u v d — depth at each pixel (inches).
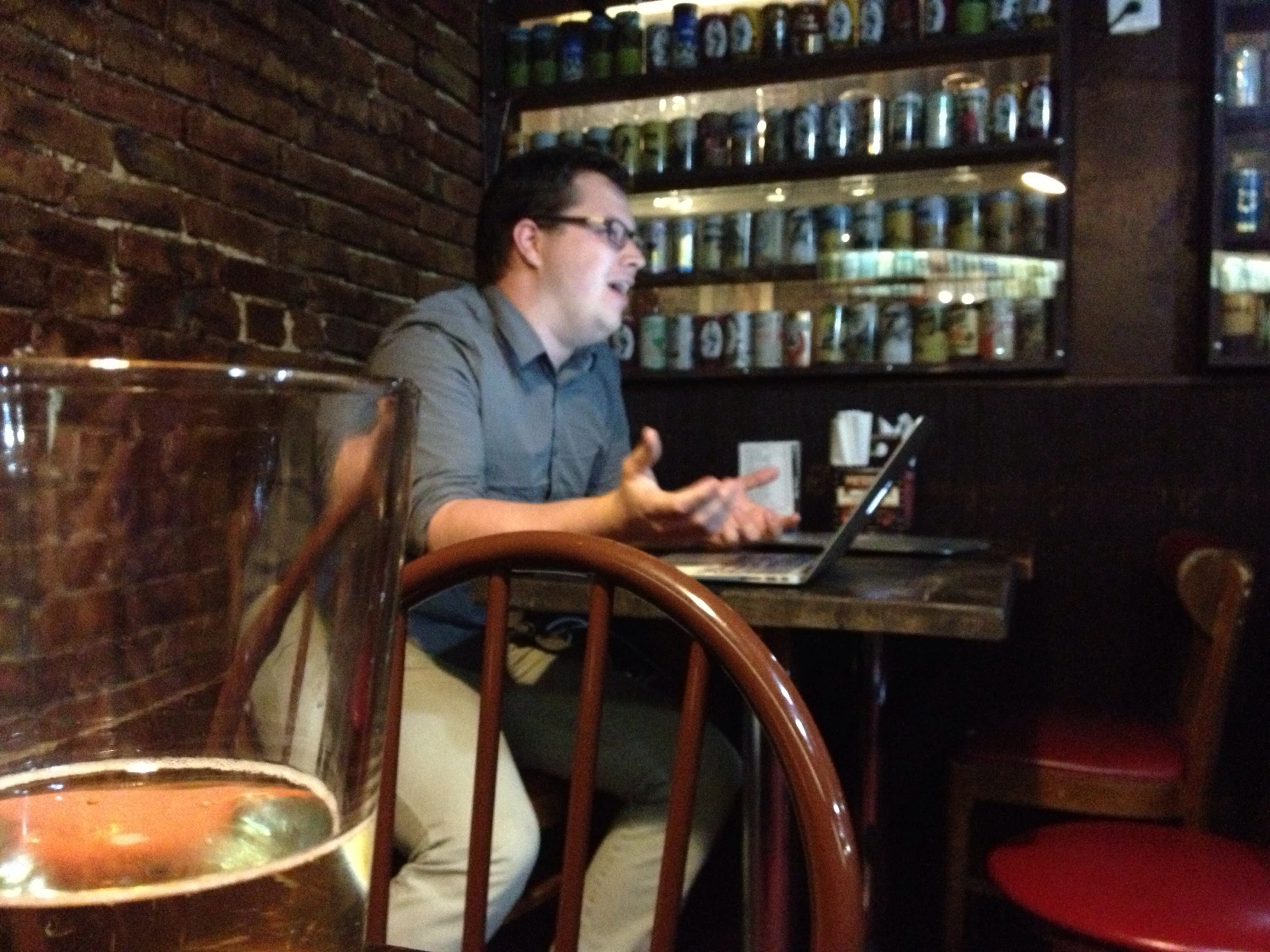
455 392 61.5
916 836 97.3
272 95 79.7
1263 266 90.4
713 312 107.6
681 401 105.0
